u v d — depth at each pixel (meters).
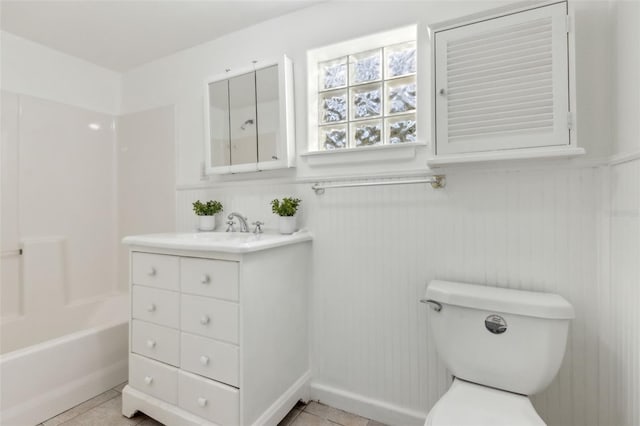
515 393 1.15
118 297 2.52
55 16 1.86
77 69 2.39
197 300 1.41
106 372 1.83
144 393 1.56
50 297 2.23
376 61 1.72
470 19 1.26
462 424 0.96
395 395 1.56
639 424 0.98
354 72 1.77
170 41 2.15
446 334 1.26
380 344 1.59
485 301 1.18
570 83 1.12
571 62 1.12
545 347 1.10
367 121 1.73
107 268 2.58
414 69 1.63
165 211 2.35
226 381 1.33
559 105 1.13
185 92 2.26
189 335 1.43
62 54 2.30
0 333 1.97
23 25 1.96
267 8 1.80
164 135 2.36
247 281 1.32
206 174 2.07
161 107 2.37
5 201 2.04
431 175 1.48
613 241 1.13
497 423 0.96
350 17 1.67
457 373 1.25
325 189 1.72
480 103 1.24
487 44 1.23
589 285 1.21
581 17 1.22
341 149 1.63
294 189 1.81
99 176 2.53
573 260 1.24
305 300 1.74
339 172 1.69
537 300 1.14
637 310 0.98
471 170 1.40
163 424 1.53
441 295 1.27
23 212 2.12
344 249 1.68
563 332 1.10
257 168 1.86
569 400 1.25
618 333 1.11
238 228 2.00
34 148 2.17
